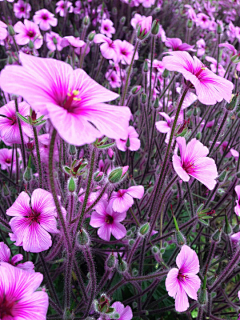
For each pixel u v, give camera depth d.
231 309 0.27
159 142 0.30
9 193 0.21
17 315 0.11
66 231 0.14
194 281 0.16
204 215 0.18
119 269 0.17
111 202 0.20
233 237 0.22
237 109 0.26
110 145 0.13
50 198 0.16
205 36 0.55
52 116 0.09
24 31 0.33
